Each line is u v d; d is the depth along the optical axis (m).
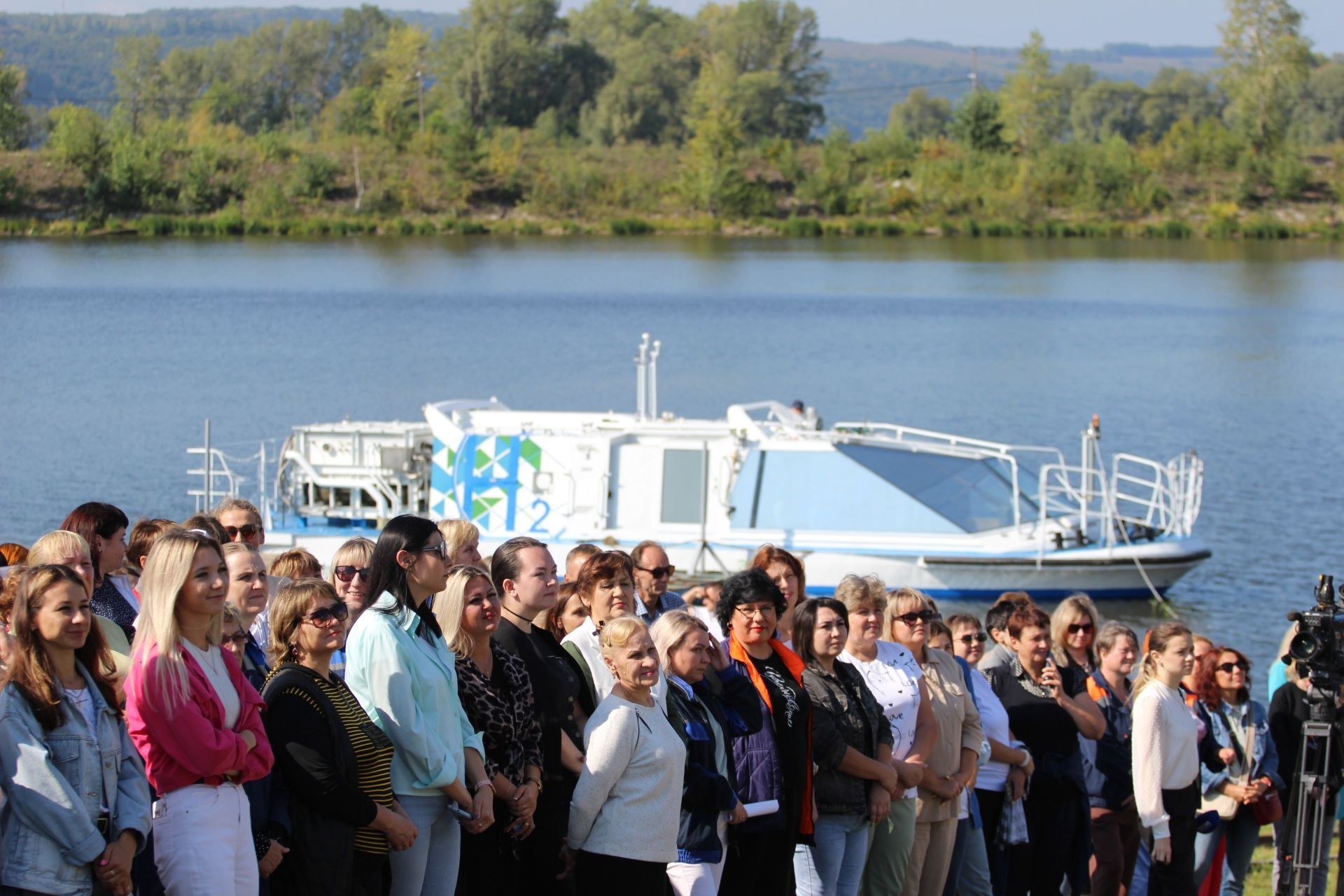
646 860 8.95
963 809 11.17
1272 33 159.25
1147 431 51.34
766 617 9.81
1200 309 91.75
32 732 7.56
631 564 10.55
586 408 55.91
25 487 39.47
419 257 120.62
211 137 143.75
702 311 88.56
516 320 83.25
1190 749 11.48
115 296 90.56
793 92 193.75
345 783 8.30
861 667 10.64
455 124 154.12
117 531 9.63
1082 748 11.90
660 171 157.75
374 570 8.98
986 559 26.23
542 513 26.30
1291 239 146.88
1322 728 11.55
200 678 7.93
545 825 9.48
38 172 132.62
